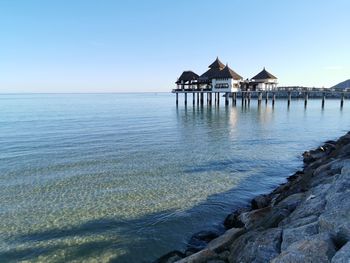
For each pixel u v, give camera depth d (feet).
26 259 26.68
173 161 59.88
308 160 58.34
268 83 195.72
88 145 76.07
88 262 26.14
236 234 25.13
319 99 311.27
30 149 71.20
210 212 36.01
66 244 29.04
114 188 44.39
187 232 31.27
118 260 26.53
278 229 19.84
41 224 33.19
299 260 14.20
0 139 84.17
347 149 41.34
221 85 175.63
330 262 13.50
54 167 55.83
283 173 51.93
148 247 28.53
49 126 112.78
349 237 14.97
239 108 196.34
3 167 55.77
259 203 35.24
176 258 24.71
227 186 45.14
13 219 34.47
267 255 17.65
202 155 64.95
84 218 34.53
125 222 33.47
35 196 41.55
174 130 102.01
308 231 17.65
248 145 75.97
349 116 147.64
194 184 45.96
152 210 36.55
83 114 169.58
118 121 131.03
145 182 47.01
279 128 106.11
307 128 106.93
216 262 20.38
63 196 41.45
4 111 193.98
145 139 84.64
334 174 30.09
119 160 60.80
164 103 322.14
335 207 18.33
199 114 161.58
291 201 26.23
